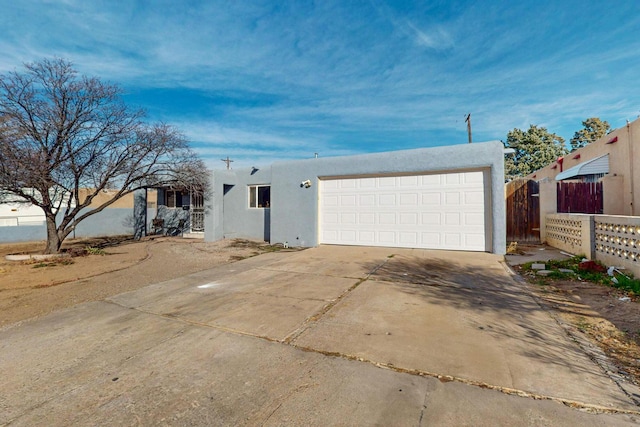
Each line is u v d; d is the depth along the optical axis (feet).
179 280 21.35
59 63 28.71
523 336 11.20
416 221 31.71
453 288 17.66
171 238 49.83
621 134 35.35
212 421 7.16
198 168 39.91
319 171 35.99
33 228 50.03
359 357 10.00
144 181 39.55
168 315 14.34
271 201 38.99
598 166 38.91
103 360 10.16
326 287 18.45
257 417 7.25
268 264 26.18
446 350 10.30
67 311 15.19
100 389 8.54
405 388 8.23
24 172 27.27
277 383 8.63
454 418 7.02
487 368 9.12
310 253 31.07
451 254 28.19
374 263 25.03
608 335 11.07
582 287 17.11
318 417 7.20
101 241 47.57
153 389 8.48
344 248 33.42
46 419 7.35
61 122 29.12
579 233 24.73
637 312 12.88
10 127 27.55
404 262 25.05
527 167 96.99
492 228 28.22
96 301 16.79
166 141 35.73
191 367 9.60
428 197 31.14
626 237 18.40
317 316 13.74
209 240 43.78
